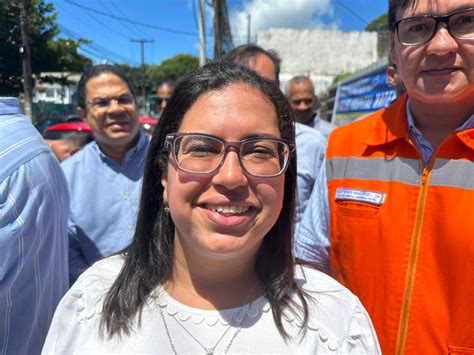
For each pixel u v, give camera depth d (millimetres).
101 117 853
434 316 490
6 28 5965
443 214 495
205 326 391
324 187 618
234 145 362
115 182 875
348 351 386
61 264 529
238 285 415
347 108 2611
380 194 543
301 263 477
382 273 528
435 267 496
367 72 2242
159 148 425
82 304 425
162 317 400
